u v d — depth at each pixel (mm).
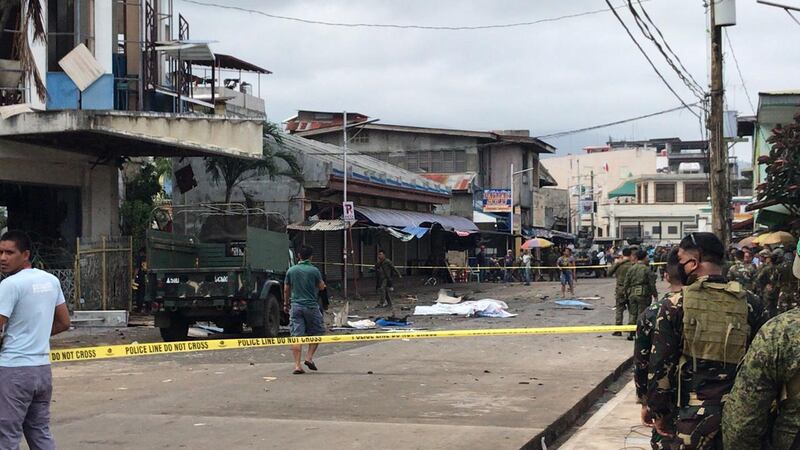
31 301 5758
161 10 23422
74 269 20469
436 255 42344
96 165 22703
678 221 82875
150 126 19422
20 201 22906
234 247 18844
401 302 28141
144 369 12328
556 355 13492
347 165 32156
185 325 16953
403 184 37000
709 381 4367
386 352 13930
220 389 10281
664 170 94875
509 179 52375
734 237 46500
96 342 16344
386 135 51000
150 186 29844
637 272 15414
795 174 13992
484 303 22094
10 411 5633
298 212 29625
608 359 12992
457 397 9625
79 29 21094
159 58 22734
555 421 8305
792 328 3322
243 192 30078
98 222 22938
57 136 19328
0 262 5914
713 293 4441
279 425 8078
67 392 10203
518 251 51812
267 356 13867
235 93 40438
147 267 16922
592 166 97812
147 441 7465
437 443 7250
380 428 7898
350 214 28125
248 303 16266
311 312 11516
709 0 18703
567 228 68125
